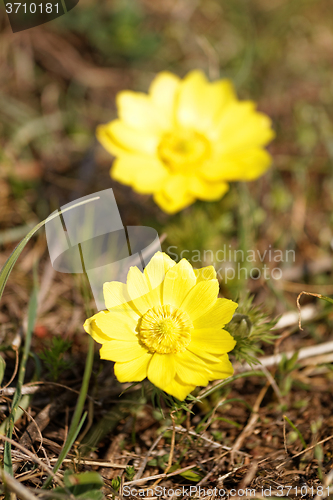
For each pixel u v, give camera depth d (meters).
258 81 0.70
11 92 0.65
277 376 0.44
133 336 0.38
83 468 0.39
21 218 0.53
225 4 0.78
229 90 0.52
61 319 0.47
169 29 0.74
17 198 0.53
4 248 0.50
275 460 0.40
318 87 0.70
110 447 0.41
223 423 0.43
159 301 0.38
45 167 0.58
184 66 0.71
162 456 0.41
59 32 0.69
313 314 0.48
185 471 0.40
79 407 0.36
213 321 0.38
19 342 0.43
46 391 0.41
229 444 0.41
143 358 0.37
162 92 0.51
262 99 0.68
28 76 0.66
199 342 0.38
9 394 0.40
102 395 0.42
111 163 0.60
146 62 0.72
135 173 0.48
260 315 0.40
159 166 0.49
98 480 0.35
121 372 0.37
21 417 0.41
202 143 0.50
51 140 0.61
